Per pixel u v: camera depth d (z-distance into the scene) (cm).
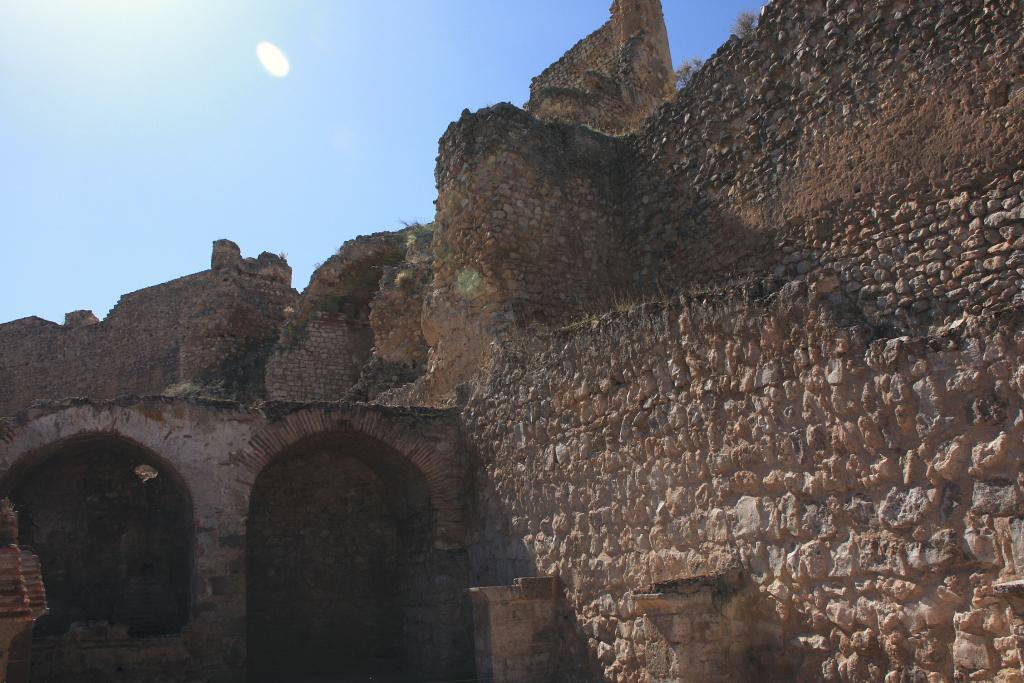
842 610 669
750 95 1378
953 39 1107
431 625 1337
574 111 2225
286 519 1545
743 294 793
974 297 1046
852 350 681
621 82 2406
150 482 1529
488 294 1416
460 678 1247
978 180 1063
